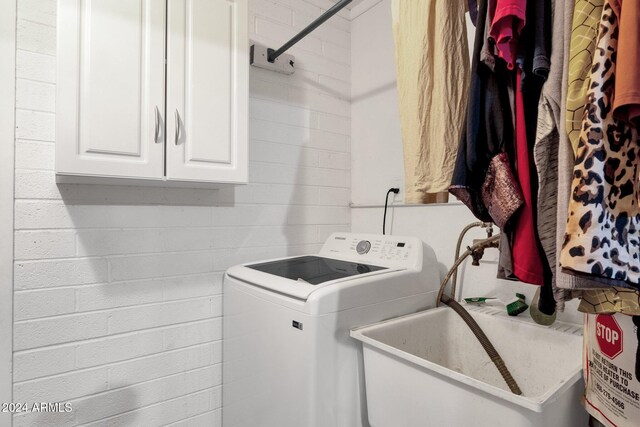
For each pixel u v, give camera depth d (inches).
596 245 19.1
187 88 50.7
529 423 28.7
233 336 57.7
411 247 56.5
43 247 49.3
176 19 49.8
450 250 63.9
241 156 55.4
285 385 44.3
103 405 53.8
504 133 26.6
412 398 37.3
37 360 48.8
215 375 64.4
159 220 59.2
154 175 48.1
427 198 37.0
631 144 19.8
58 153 42.0
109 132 44.9
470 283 60.0
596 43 20.3
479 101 27.5
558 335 43.0
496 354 46.9
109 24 45.0
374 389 41.9
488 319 50.6
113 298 54.8
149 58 47.6
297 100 77.2
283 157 74.8
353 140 85.5
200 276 63.3
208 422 63.5
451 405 33.7
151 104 47.7
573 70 21.3
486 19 26.8
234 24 55.1
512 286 54.3
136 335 56.9
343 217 84.6
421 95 36.0
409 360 37.0
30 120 48.2
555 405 30.5
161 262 59.3
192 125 51.0
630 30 18.5
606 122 19.6
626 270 19.2
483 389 30.7
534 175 25.7
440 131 34.5
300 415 41.7
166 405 59.6
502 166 26.4
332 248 69.2
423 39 36.0
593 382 32.8
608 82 19.5
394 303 49.7
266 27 72.3
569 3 22.2
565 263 20.1
